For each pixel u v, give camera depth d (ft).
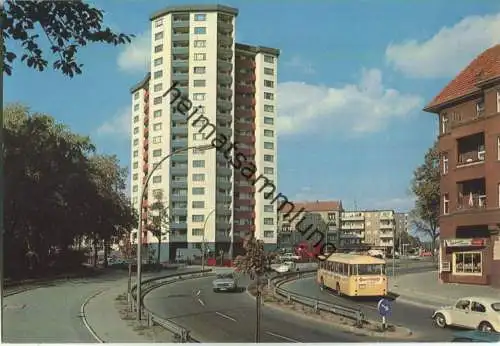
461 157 146.72
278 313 97.91
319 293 132.67
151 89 301.22
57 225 179.93
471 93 139.44
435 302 110.83
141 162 320.91
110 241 246.88
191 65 288.30
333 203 451.12
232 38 294.05
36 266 182.91
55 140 169.48
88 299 114.42
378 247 440.04
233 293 136.98
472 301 77.77
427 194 208.03
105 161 245.65
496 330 73.41
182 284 167.02
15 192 153.07
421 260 316.19
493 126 131.23
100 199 205.67
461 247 141.59
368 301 117.08
